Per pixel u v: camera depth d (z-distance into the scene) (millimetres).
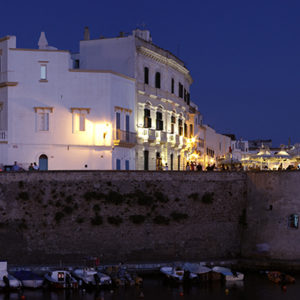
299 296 58250
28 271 61125
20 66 75750
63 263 65188
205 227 70938
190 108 109750
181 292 58719
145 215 69000
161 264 65688
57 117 76625
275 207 71062
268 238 70812
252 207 72312
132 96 83812
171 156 96375
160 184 70250
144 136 86562
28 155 75625
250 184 72812
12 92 75375
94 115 77812
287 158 82312
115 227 67750
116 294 57812
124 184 69000
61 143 76625
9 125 75188
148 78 88312
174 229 69688
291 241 70000
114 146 79062
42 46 84938
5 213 65375
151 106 88938
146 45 88375
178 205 70375
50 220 66188
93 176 68125
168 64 94000
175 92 97312
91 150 77688
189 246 70062
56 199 66750
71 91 77188
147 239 68625
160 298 56812
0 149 75125
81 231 66750
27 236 65375
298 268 68062
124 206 68500
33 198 66188
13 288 57969
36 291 58219
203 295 58125
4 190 65688
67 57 77125
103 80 78188
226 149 143000
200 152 113562
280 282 62688
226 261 68812
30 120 75875
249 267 68625
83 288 58938
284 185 70938
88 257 65000
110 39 85750
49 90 76500
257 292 59438
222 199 72125
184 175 71125
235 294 58688
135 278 61062
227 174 72688
